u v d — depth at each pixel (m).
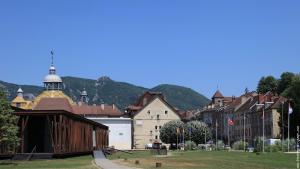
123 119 181.38
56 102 169.12
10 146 75.12
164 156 92.94
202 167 55.59
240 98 192.50
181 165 59.69
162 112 199.50
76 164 62.19
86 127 109.44
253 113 168.62
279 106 143.75
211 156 90.00
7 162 69.06
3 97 69.19
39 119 96.12
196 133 174.50
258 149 111.75
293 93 133.25
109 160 72.31
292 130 132.38
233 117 190.62
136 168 51.47
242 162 67.94
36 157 79.25
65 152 83.31
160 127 198.62
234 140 188.25
